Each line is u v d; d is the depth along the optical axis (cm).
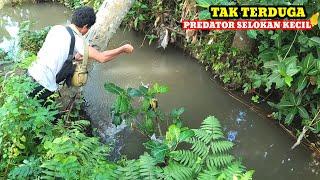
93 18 384
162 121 461
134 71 575
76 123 361
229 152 425
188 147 421
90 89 525
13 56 550
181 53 615
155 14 630
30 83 344
